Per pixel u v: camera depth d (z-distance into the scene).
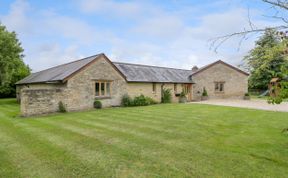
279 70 4.65
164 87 21.42
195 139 6.56
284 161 4.70
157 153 5.31
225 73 25.20
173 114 11.96
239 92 25.31
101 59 15.98
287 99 5.04
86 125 8.87
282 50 3.94
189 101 23.14
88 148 5.75
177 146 5.87
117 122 9.50
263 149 5.51
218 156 5.04
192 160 4.82
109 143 6.20
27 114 11.92
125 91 17.72
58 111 13.43
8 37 21.67
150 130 7.83
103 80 16.06
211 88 24.92
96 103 15.39
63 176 4.09
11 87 28.45
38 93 12.43
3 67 21.39
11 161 4.87
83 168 4.44
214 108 14.98
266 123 9.03
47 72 20.38
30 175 4.16
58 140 6.54
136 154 5.25
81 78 14.70
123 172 4.23
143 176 4.05
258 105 17.20
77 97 14.47
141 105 17.86
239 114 11.84
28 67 34.94
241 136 6.84
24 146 5.96
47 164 4.68
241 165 4.50
